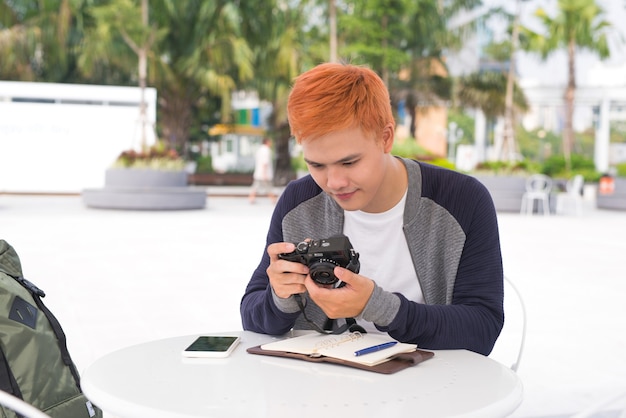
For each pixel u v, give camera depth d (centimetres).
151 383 121
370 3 2323
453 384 122
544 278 626
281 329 158
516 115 2792
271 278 147
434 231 165
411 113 2839
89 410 158
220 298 511
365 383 122
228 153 3284
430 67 2709
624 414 183
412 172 166
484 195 167
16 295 150
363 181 137
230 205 1622
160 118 2541
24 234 891
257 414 107
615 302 515
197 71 2250
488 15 2703
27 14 2356
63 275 593
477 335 153
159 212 1352
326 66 136
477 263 163
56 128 1875
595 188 2447
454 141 3622
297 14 2438
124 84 2627
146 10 2078
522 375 332
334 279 141
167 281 575
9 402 109
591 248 866
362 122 133
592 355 366
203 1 2220
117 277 588
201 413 107
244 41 2197
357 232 169
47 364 151
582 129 3762
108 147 1909
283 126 2580
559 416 277
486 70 2912
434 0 2553
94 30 2105
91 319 438
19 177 1869
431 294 167
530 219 1382
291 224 175
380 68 2452
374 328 171
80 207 1425
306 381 123
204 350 140
